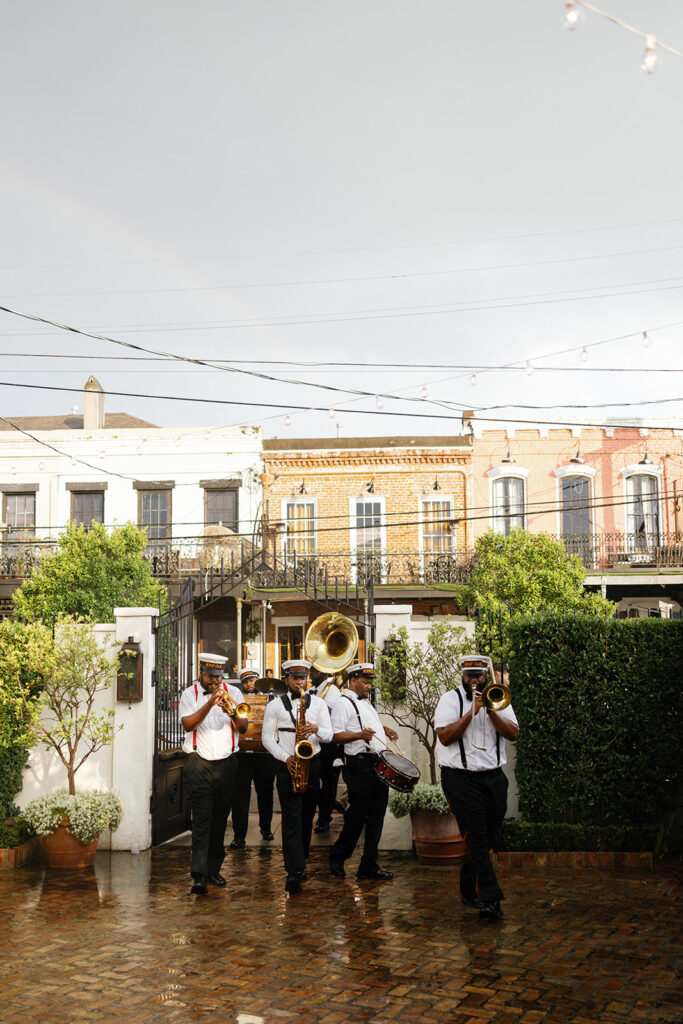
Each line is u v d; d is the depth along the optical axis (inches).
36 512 1032.2
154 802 386.6
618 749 348.2
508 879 312.3
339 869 321.4
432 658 366.0
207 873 300.4
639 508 1005.8
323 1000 200.1
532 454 1012.5
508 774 366.9
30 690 376.2
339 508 1013.8
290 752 302.4
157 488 1021.8
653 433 1008.9
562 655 350.3
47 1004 199.6
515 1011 192.1
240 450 1020.5
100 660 368.8
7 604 941.2
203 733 307.4
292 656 956.6
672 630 355.9
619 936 242.8
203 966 223.9
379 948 235.9
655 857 336.8
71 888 310.0
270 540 1003.3
